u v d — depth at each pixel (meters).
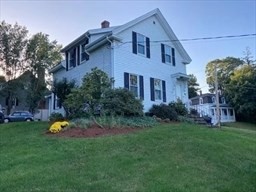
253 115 36.72
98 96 14.61
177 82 22.23
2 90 31.09
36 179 6.71
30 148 9.78
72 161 8.12
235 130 16.11
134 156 8.56
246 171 7.98
